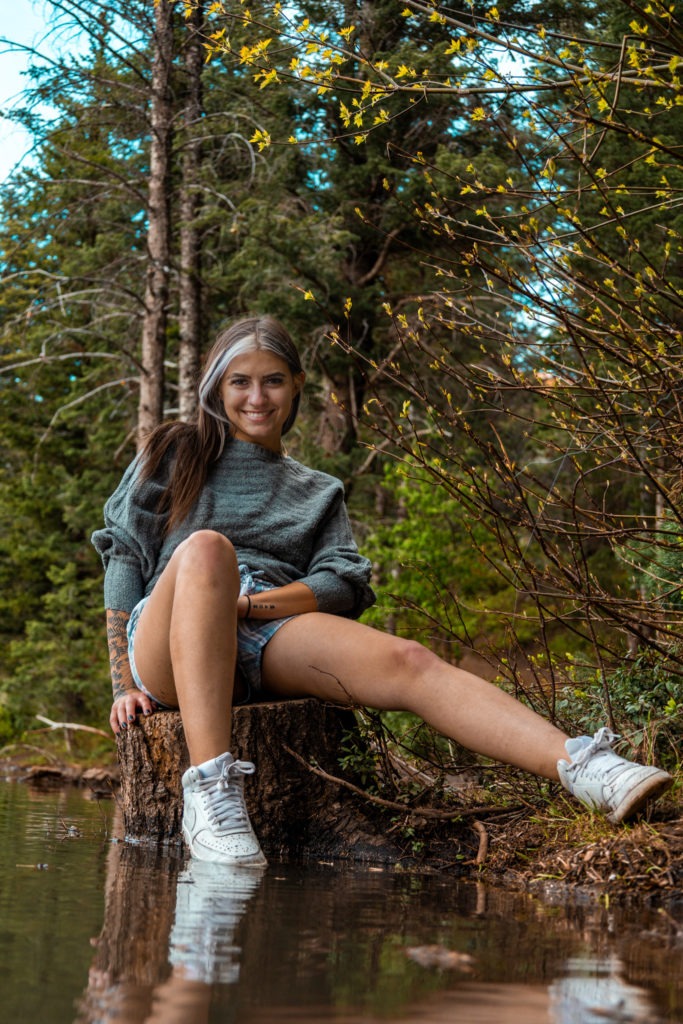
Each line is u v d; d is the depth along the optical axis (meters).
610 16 6.86
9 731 13.38
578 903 2.25
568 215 2.91
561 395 3.33
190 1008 1.24
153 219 11.09
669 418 3.00
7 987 1.31
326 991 1.34
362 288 12.13
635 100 6.23
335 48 3.12
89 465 16.36
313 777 3.14
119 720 3.28
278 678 3.16
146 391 11.19
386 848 2.98
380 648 2.92
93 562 16.08
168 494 3.38
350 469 12.55
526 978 1.46
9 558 16.34
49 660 14.09
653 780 2.46
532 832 2.82
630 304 3.23
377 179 11.08
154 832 3.18
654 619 3.24
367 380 3.08
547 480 8.23
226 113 10.45
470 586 8.32
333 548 3.42
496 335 3.36
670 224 6.94
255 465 3.45
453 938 1.75
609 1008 1.30
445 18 3.01
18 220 12.30
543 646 3.13
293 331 11.79
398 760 3.33
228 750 2.84
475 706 2.76
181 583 2.89
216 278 11.61
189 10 3.30
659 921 2.03
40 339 13.15
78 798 5.36
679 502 3.34
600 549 7.43
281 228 10.74
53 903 1.93
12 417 15.75
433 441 9.26
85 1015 1.20
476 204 8.83
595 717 3.21
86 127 11.05
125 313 12.30
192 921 1.79
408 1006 1.28
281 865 2.75
